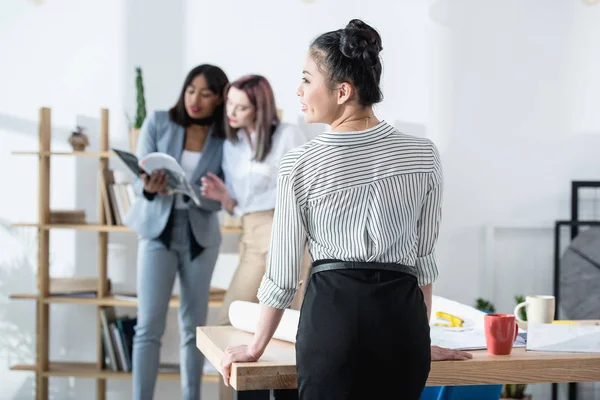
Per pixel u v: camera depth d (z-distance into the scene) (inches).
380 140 69.6
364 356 65.8
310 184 68.5
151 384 142.6
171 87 174.1
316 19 173.8
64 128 173.9
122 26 173.8
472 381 73.0
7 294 174.7
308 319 67.6
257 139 133.0
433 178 70.8
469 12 173.3
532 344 77.4
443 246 174.2
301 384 67.4
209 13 173.8
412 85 173.9
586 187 170.7
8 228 174.4
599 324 92.0
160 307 142.0
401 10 173.6
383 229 67.9
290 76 173.9
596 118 173.8
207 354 80.9
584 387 171.5
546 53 173.6
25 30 173.8
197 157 141.9
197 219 141.9
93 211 174.6
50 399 175.3
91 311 175.8
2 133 173.8
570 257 169.3
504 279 174.6
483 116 173.8
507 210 173.8
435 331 83.8
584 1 172.2
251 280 133.1
